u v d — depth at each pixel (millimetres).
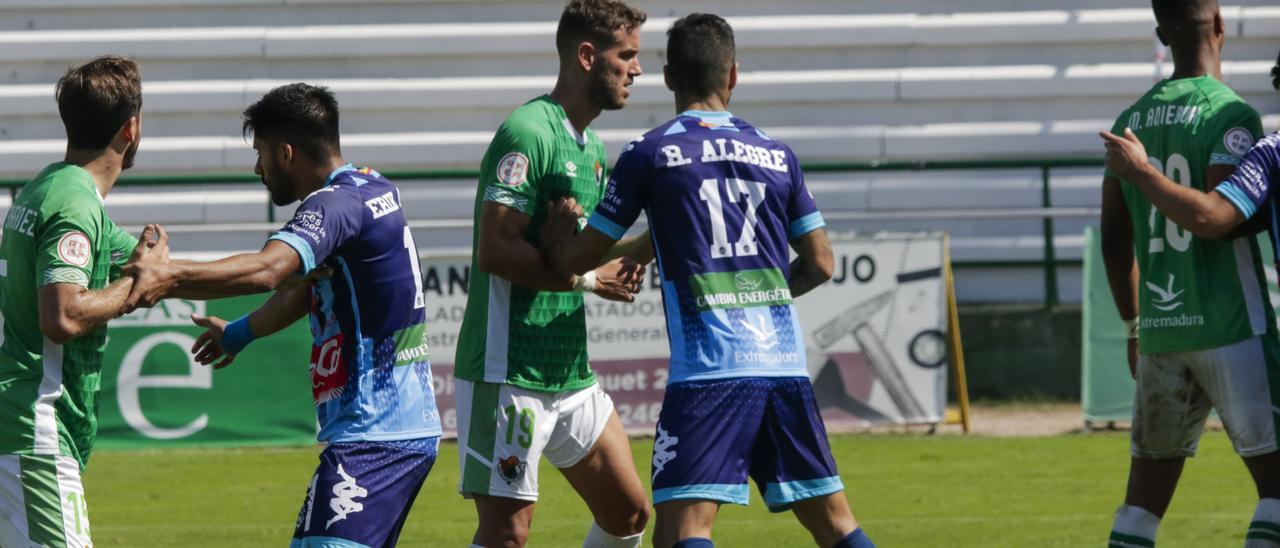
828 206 46812
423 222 42875
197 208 47719
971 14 47969
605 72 16625
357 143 48250
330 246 14375
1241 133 16266
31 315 14117
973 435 36344
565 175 16547
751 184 15070
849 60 48188
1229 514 25797
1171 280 16719
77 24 49375
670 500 14695
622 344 35688
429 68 49000
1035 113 47719
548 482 30469
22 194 14359
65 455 14336
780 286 15188
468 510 27531
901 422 36344
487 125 48688
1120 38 47469
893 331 36344
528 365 16594
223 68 49156
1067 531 24672
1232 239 16250
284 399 35469
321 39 48812
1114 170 15805
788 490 15102
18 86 49219
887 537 24344
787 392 15039
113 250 15242
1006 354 42000
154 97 48719
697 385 14742
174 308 35219
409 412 15008
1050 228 42938
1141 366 17250
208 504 28266
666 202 14953
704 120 15258
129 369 35094
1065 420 38906
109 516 27031
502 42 48719
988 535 24422
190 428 35219
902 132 47750
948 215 43719
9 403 14109
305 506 14758
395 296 14938
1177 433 17047
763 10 48500
